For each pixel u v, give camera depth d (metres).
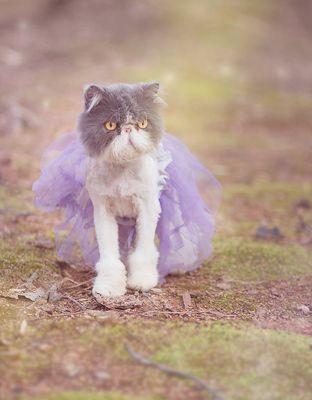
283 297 4.12
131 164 3.78
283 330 3.51
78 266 4.39
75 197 4.13
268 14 16.36
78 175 3.98
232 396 2.75
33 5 16.73
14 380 2.78
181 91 10.43
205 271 4.50
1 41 12.82
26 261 4.32
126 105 3.57
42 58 11.85
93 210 4.02
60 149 4.39
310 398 2.79
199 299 3.97
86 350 3.07
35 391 2.70
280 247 5.05
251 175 7.36
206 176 4.66
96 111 3.62
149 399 2.69
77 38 13.34
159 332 3.30
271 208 6.26
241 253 4.84
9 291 3.85
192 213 4.26
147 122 3.64
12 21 14.85
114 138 3.56
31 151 7.07
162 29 14.00
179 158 4.29
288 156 8.20
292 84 11.86
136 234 4.05
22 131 7.75
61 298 3.81
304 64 13.34
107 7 15.57
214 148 8.24
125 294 3.90
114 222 3.98
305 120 9.88
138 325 3.38
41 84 9.98
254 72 12.27
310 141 8.91
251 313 3.81
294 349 3.19
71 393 2.68
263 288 4.26
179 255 4.32
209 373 2.92
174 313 3.66
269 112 10.09
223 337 3.28
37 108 8.61
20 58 11.69
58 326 3.32
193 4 15.73
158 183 4.01
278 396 2.78
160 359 3.02
